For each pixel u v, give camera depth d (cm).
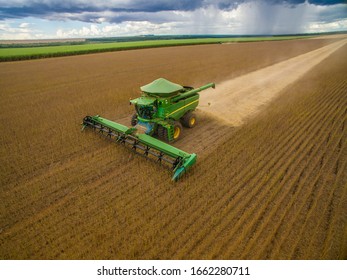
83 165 798
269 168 768
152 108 874
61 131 1046
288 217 576
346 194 647
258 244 508
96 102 1452
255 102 1441
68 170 773
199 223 558
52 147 912
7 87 1873
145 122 902
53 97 1579
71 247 507
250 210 589
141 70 2575
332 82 1928
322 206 608
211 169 761
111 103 1430
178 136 955
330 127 1073
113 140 938
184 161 715
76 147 909
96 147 912
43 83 2000
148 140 795
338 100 1461
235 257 482
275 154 850
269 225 554
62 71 2594
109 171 765
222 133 1023
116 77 2220
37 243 518
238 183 693
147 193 656
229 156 835
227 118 1191
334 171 752
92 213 596
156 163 788
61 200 641
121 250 496
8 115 1248
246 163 795
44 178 733
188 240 520
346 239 511
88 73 2450
